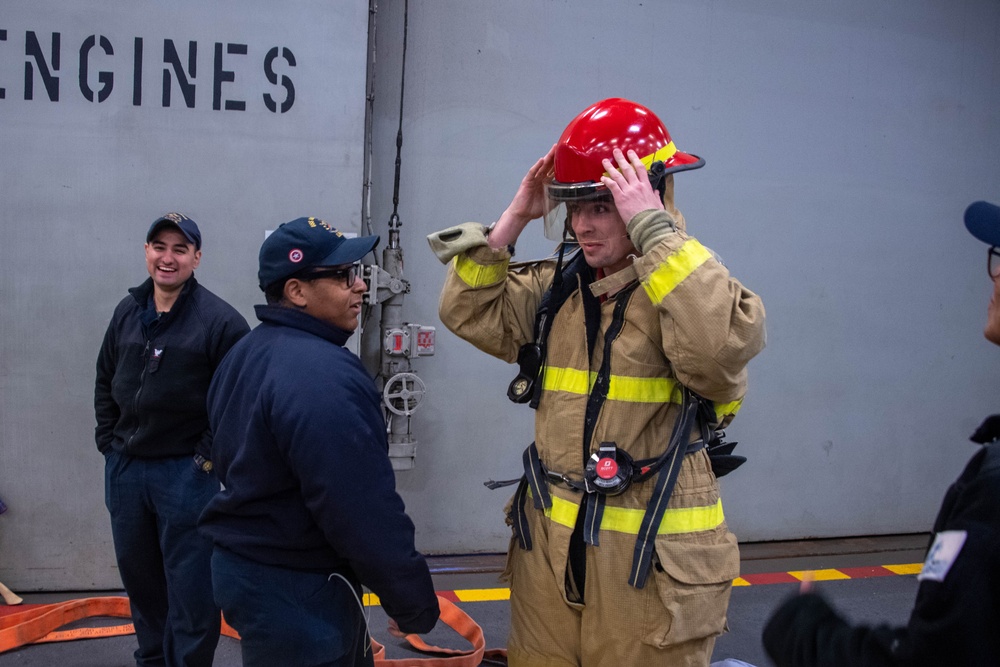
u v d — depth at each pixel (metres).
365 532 1.74
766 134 4.33
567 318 1.95
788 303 4.45
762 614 3.71
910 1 4.46
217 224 3.60
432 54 3.93
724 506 4.46
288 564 1.82
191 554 2.59
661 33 4.14
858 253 4.52
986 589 1.02
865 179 4.50
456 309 2.07
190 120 3.55
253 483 1.79
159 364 2.58
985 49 4.61
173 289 2.69
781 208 4.39
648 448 1.83
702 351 1.63
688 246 1.66
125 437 2.67
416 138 3.95
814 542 4.59
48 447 3.60
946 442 4.75
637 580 1.74
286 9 3.55
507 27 3.98
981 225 1.25
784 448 4.51
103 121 3.50
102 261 3.56
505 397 4.14
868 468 4.64
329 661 1.82
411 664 3.10
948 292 4.69
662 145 1.84
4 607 3.50
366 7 3.61
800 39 4.33
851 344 4.55
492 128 4.01
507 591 3.85
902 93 4.50
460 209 4.02
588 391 1.86
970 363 4.76
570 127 1.86
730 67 4.25
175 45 3.51
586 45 4.07
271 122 3.59
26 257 3.52
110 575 3.71
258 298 3.65
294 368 1.78
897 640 1.11
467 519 4.16
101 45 3.47
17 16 3.42
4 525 3.60
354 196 3.66
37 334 3.55
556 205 1.97
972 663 1.02
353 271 1.95
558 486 1.88
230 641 3.34
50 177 3.50
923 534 4.75
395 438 3.83
